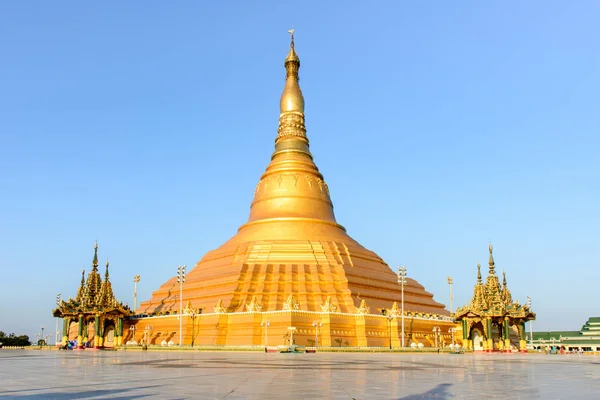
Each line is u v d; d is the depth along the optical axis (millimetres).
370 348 90875
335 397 22500
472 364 51062
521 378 33000
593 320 155125
